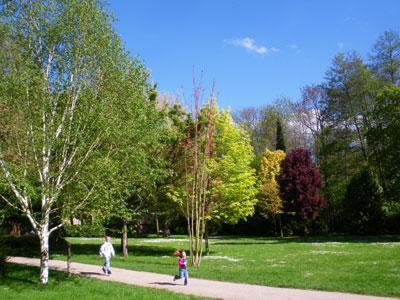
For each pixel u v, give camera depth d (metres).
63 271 22.33
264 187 53.91
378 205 48.59
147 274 21.58
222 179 31.30
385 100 44.72
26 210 18.11
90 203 19.34
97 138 18.69
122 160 20.11
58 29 18.31
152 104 27.39
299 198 47.91
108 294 15.91
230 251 33.00
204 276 20.16
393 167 43.78
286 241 44.94
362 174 49.78
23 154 18.19
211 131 28.41
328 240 43.66
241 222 60.78
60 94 18.66
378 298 14.31
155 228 66.12
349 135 53.72
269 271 21.14
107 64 18.97
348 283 16.86
